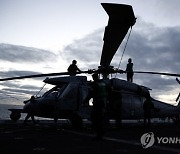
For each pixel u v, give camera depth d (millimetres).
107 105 11031
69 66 12453
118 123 11430
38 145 5227
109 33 8211
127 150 4645
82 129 10578
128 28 7957
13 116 15664
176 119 17281
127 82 12789
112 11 7266
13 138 6520
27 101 12484
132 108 13086
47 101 11047
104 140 6227
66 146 5117
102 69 10094
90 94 6531
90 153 4277
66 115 11492
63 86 11781
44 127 11125
